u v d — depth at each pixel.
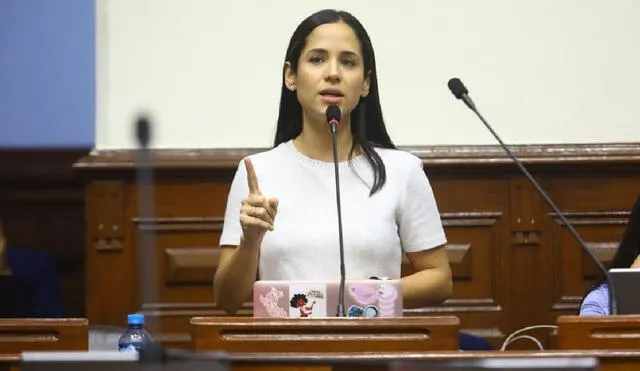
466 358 5.96
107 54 12.83
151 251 11.41
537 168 12.34
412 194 8.19
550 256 12.36
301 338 6.22
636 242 8.98
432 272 8.16
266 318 6.25
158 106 12.78
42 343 6.43
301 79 8.14
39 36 13.64
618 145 12.53
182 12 12.84
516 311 12.31
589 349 6.31
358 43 8.22
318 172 8.14
